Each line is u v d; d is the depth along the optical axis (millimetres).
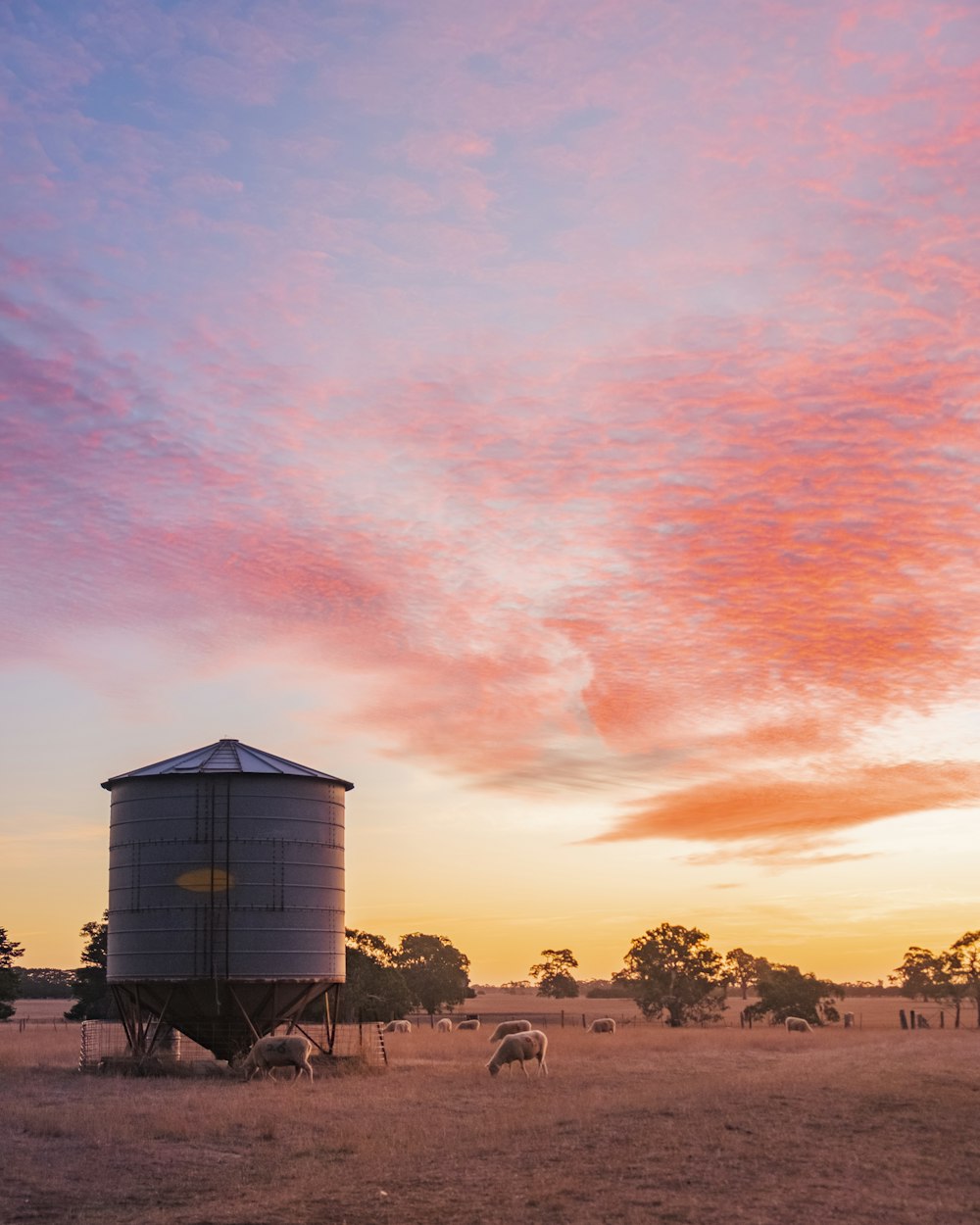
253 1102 31078
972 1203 17984
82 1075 40188
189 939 41969
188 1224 16906
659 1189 19000
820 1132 24484
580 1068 42875
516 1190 19031
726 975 112125
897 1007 172750
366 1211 17625
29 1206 18500
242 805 42906
